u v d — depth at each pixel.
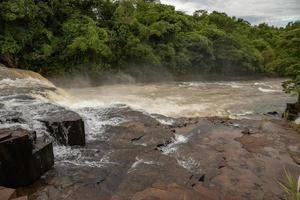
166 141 6.54
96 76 21.12
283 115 11.09
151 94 16.34
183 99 14.86
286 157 6.01
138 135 6.76
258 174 5.20
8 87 10.27
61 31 21.06
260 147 6.52
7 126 5.12
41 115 6.16
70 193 4.31
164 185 4.59
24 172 4.41
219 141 6.86
